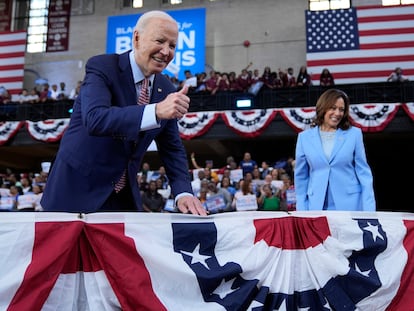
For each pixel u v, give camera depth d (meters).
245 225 2.05
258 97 16.11
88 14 22.64
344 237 2.11
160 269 1.85
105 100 2.04
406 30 16.31
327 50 16.64
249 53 20.97
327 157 3.29
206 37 21.36
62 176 2.17
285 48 20.80
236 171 11.88
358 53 16.45
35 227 1.72
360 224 2.14
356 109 15.25
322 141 3.37
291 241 2.07
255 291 1.99
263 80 16.56
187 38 19.64
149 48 2.12
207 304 1.89
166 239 1.90
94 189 2.16
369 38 16.48
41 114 17.66
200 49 19.52
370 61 16.34
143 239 1.86
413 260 2.18
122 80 2.18
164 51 2.13
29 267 1.67
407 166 18.48
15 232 1.69
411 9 16.42
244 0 21.42
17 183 13.81
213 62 21.12
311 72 16.61
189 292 1.88
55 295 1.73
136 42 2.19
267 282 2.01
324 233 2.10
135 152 2.22
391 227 2.18
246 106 16.05
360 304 2.05
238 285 1.97
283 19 21.00
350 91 15.69
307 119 15.58
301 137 3.46
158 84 2.35
